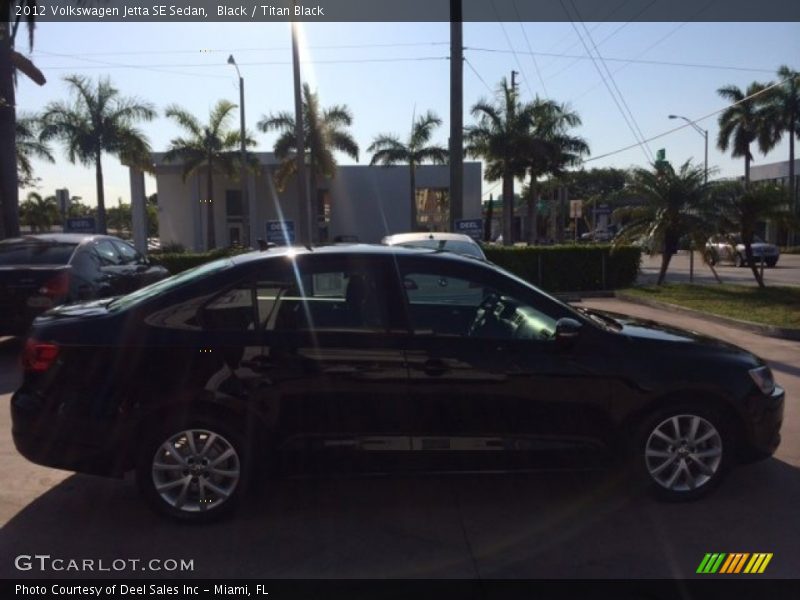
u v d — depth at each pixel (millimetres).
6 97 17906
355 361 4535
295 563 4098
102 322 4559
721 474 4859
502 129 34938
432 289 4840
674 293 17062
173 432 4469
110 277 10508
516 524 4594
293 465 4590
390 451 4586
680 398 4805
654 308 15172
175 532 4473
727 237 18266
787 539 4359
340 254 4809
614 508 4816
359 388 4543
